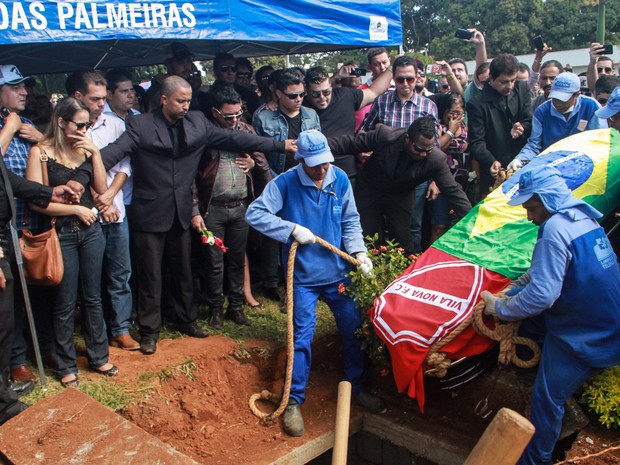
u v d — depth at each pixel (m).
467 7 42.22
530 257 4.13
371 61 6.83
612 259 3.40
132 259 5.75
